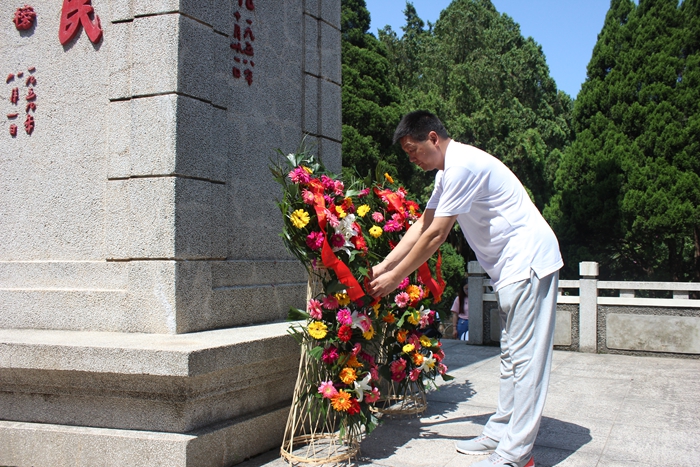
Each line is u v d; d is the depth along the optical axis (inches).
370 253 128.1
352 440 120.0
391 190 150.9
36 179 142.9
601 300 252.7
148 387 106.0
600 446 124.0
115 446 106.2
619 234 503.2
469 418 146.6
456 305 301.7
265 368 121.0
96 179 135.4
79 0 139.6
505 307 107.1
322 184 114.9
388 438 130.2
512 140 713.0
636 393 174.1
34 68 144.7
